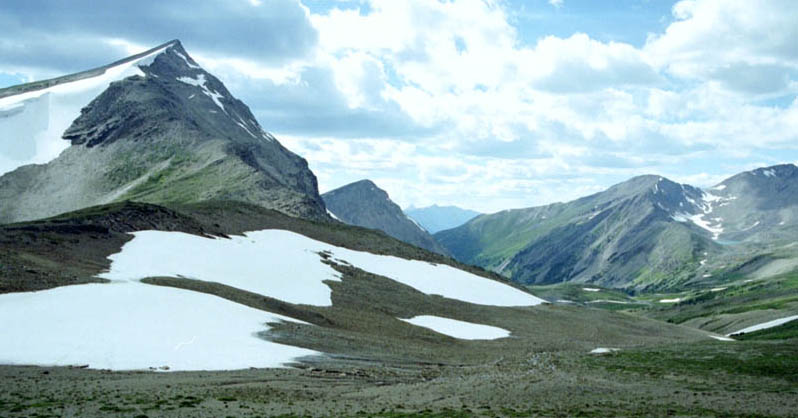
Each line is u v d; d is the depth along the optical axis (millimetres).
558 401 41594
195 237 112062
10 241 80688
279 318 73688
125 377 45188
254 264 106438
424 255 158625
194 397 38062
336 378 51344
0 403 34031
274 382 46531
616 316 137000
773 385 49500
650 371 59031
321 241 140625
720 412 37094
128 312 61188
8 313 56031
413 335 87125
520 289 162500
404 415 34219
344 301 99750
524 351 84562
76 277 70188
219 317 66000
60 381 42062
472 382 51531
